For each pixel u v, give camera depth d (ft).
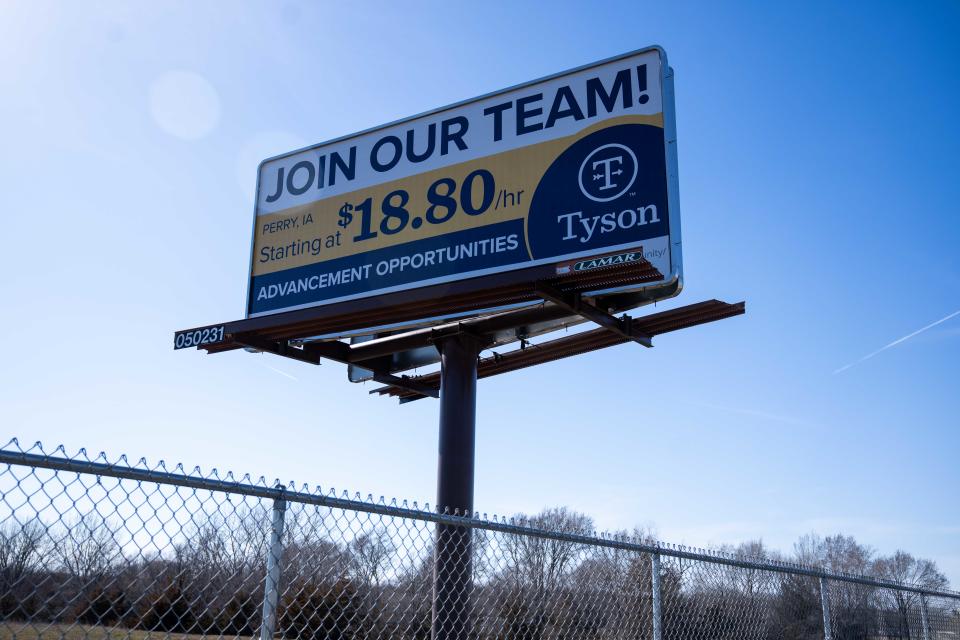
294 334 33.91
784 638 21.77
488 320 33.60
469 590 14.21
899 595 26.43
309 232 36.09
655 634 17.31
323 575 11.98
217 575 10.69
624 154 30.14
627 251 26.09
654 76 30.50
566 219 30.53
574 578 16.16
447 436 32.71
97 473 9.70
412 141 34.91
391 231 34.04
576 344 35.27
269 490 11.33
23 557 9.11
